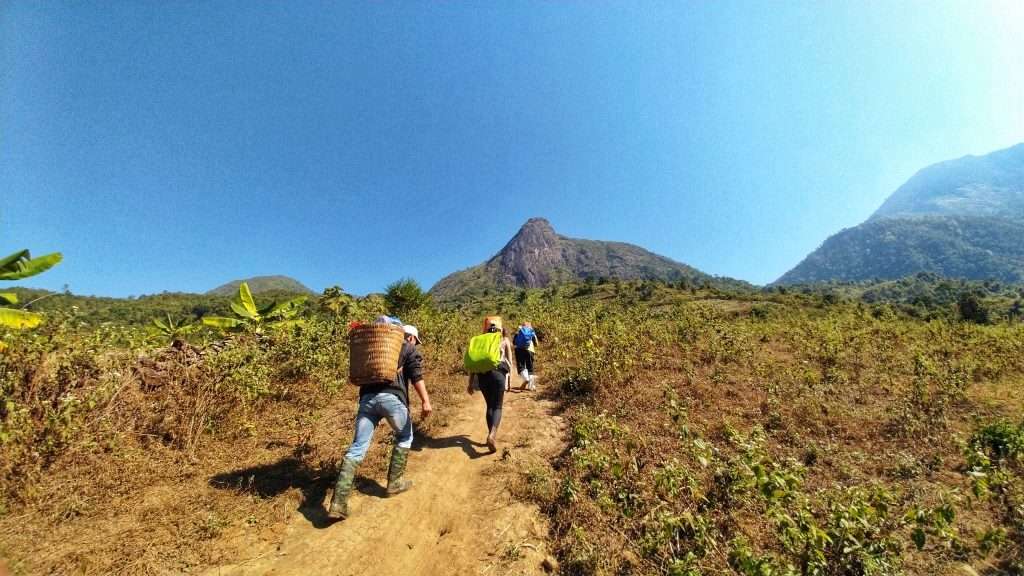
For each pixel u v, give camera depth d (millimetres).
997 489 4496
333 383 7512
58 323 5715
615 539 3965
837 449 5703
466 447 6039
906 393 7551
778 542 3799
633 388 7992
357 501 4523
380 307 14133
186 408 5664
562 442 6148
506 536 4086
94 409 4949
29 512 3691
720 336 11508
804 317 16375
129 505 4020
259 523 3979
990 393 8055
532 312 19109
